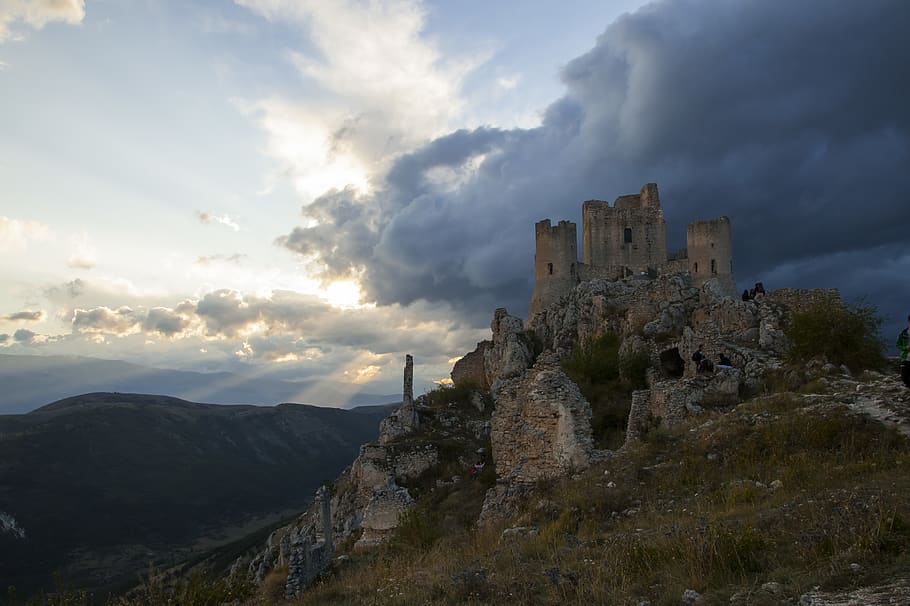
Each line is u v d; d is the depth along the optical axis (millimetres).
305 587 16250
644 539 12008
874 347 28281
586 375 45531
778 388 27375
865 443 15852
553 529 14586
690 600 8914
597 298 57594
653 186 74562
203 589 17234
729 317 41500
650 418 28969
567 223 72312
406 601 11617
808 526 10711
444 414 53969
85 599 16266
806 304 40375
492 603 10469
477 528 18984
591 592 9883
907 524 9461
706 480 15961
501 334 63688
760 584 9008
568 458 19828
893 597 7426
